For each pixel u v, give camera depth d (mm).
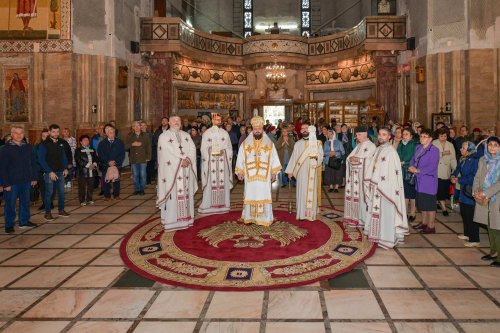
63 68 14867
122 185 13602
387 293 4840
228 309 4461
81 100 15297
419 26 16500
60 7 14844
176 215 7664
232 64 22906
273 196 11242
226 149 9250
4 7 14977
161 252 6371
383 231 6566
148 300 4707
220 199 9156
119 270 5680
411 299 4668
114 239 7195
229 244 6723
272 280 5211
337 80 22219
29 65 14938
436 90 15281
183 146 7859
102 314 4375
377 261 5957
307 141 8305
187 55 20281
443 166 8531
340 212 9109
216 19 29797
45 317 4320
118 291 4973
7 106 15117
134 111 18016
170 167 7660
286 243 6742
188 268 5664
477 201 5719
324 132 12578
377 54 18656
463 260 5965
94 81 15594
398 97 18531
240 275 5395
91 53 15500
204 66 22000
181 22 19031
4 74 15055
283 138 12422
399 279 5266
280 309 4449
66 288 5074
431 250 6445
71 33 14914
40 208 9805
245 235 7184
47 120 14984
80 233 7602
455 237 7152
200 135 14180
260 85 23062
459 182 6766
